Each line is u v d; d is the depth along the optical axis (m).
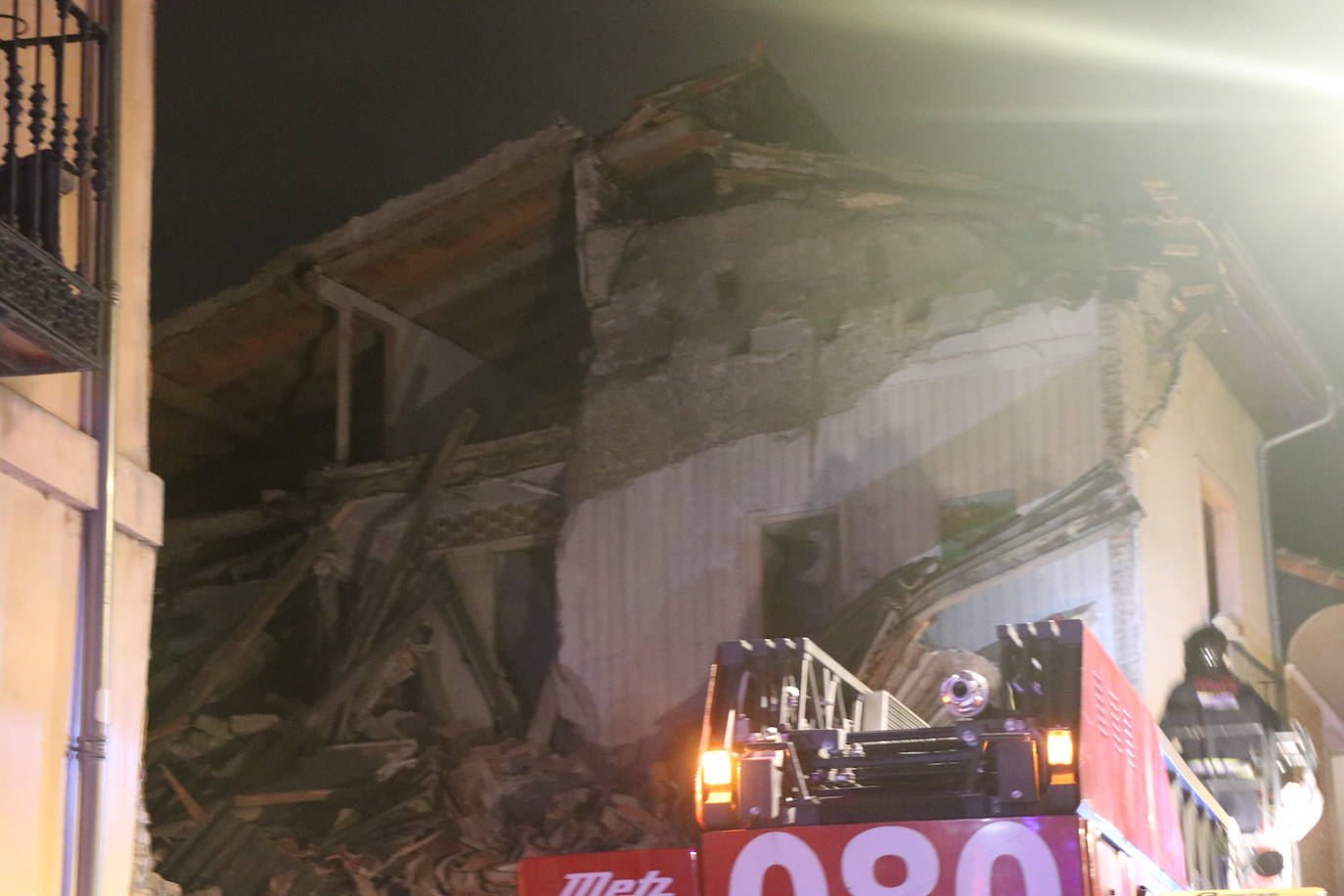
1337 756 22.98
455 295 18.12
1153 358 14.30
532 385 18.36
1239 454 17.42
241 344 18.28
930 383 14.50
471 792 14.64
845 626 13.69
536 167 16.72
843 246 15.30
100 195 6.40
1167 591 13.78
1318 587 19.39
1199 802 8.21
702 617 14.97
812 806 5.95
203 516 18.36
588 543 15.70
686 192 16.98
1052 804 5.58
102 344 6.65
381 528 17.17
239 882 13.50
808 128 18.11
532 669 16.27
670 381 15.73
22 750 5.98
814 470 14.81
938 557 13.99
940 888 5.58
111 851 6.62
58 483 6.27
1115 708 6.28
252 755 15.75
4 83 6.43
